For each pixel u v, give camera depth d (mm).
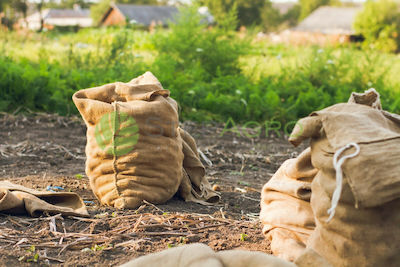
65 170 4793
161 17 43594
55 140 5777
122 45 8430
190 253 2498
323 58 9141
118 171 3824
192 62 9023
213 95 7457
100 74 7676
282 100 7918
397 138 2758
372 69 8906
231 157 5520
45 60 8570
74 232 3426
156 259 2510
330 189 2807
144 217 3596
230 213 3902
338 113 2879
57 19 54906
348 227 2797
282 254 3102
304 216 3104
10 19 16703
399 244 2750
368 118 2879
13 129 6121
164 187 3883
